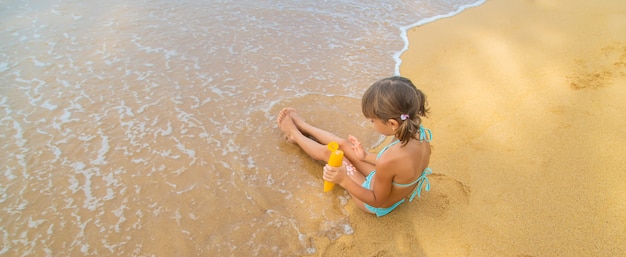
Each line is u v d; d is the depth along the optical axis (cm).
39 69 403
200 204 271
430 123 344
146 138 326
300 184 291
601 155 295
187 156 310
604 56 421
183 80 398
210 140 328
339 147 299
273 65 431
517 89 383
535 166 292
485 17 554
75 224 255
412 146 224
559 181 278
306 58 447
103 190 279
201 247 244
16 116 341
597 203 259
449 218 260
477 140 321
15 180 283
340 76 418
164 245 244
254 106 369
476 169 294
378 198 243
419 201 272
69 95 370
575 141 310
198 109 362
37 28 475
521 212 259
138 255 238
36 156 303
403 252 241
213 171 298
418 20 550
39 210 263
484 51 457
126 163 302
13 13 507
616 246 231
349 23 532
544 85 384
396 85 209
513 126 333
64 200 270
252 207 271
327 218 264
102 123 339
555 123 331
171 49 448
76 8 530
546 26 510
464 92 384
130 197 275
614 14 521
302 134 327
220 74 411
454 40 489
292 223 260
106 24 494
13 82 382
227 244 246
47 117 342
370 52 464
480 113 353
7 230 250
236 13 541
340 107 373
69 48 440
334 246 246
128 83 390
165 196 276
